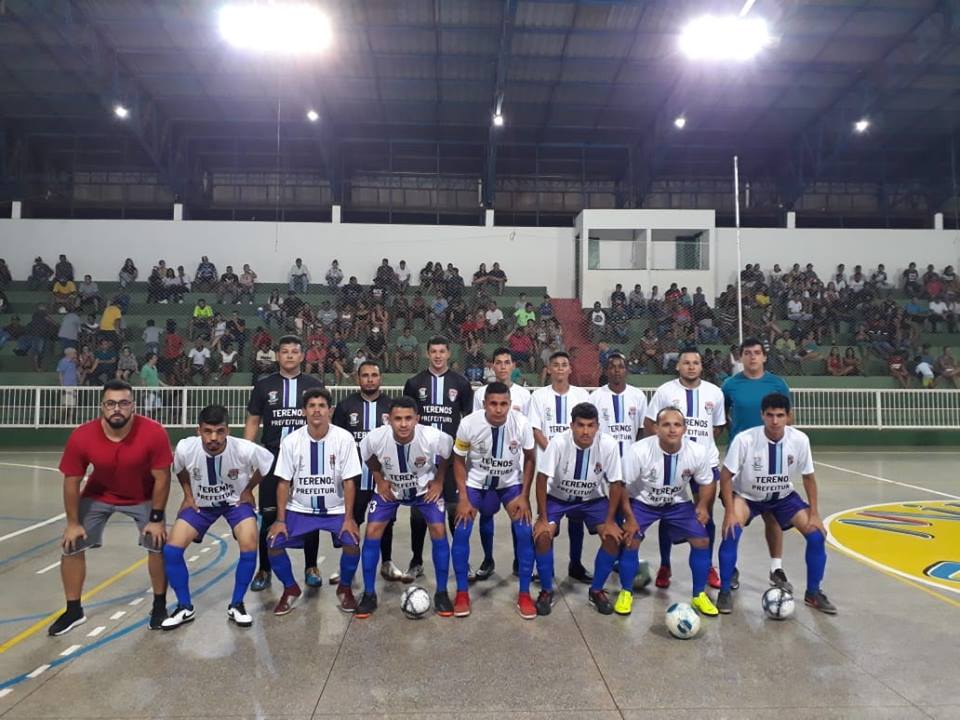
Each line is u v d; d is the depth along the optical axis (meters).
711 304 18.44
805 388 14.54
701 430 5.06
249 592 4.66
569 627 3.98
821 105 18.66
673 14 14.52
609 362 5.39
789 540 6.17
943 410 14.38
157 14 14.57
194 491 4.16
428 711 2.94
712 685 3.20
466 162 22.12
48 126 19.73
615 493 4.31
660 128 19.12
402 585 4.84
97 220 18.62
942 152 21.11
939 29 14.66
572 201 22.56
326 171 20.75
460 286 17.98
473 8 14.38
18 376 14.66
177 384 14.36
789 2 13.88
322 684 3.19
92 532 4.08
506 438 4.45
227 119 19.58
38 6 13.30
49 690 3.13
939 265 19.42
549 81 17.50
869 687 3.19
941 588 4.75
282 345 4.86
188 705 2.98
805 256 19.33
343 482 4.37
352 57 16.33
